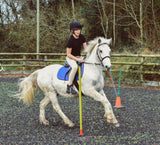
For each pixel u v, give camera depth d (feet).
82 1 71.87
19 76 40.88
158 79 33.55
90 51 15.29
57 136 14.33
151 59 35.99
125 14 68.59
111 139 13.53
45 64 42.52
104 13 67.00
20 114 19.42
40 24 64.34
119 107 20.52
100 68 14.98
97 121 17.25
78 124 16.66
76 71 15.16
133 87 32.01
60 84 15.81
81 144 12.94
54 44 64.69
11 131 15.39
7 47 67.51
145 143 12.97
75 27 14.67
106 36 67.15
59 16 68.03
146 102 22.95
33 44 66.28
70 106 21.66
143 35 59.72
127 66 37.17
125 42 68.90
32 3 70.54
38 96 25.90
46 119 18.11
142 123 16.67
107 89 30.27
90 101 23.39
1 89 29.19
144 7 63.46
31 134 14.82
